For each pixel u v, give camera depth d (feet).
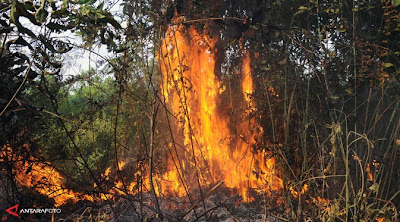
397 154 11.93
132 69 13.65
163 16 12.67
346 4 12.15
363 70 11.72
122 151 14.99
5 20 9.38
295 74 13.01
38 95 12.46
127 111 15.15
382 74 11.40
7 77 10.36
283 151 11.63
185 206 12.64
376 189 9.84
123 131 15.39
